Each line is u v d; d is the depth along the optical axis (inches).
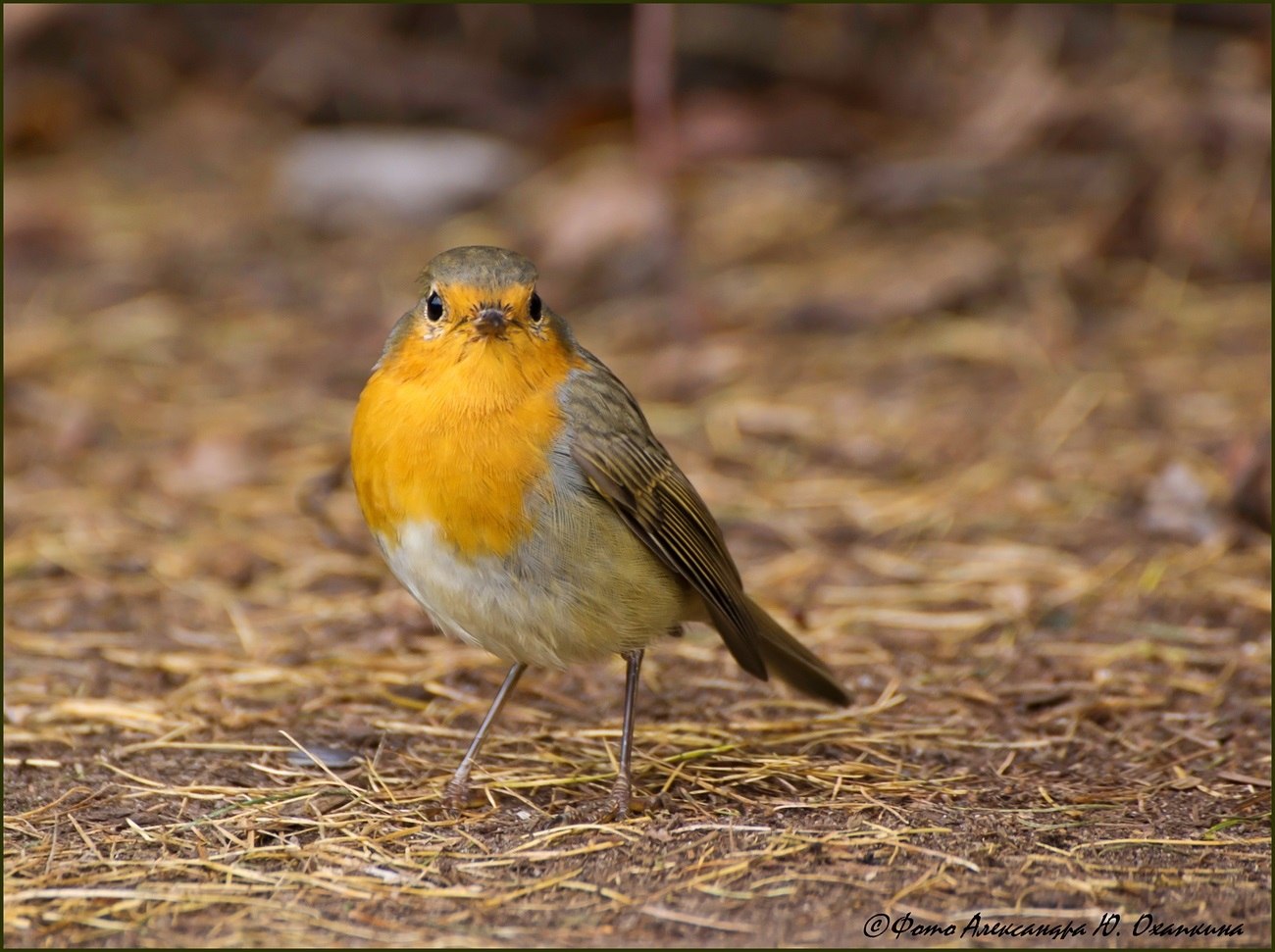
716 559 325.4
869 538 453.7
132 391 563.2
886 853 267.4
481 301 287.7
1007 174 682.2
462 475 287.4
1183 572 422.9
